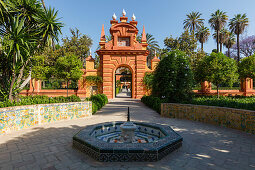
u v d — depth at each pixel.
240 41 35.19
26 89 17.20
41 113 5.84
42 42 7.52
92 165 2.61
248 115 4.73
